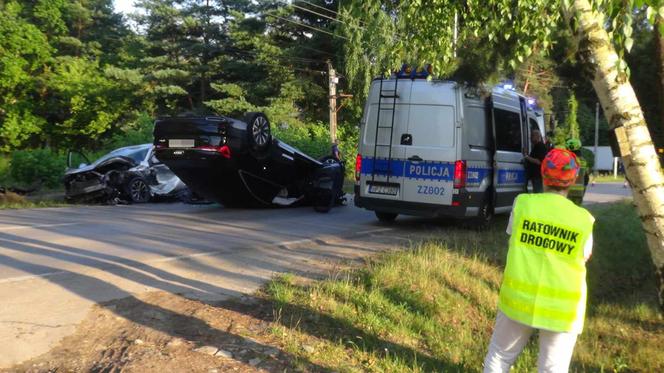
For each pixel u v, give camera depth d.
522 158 12.35
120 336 5.03
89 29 43.12
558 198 3.77
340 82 36.44
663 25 4.57
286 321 5.50
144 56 40.75
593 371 5.77
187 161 11.77
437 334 5.89
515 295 3.72
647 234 5.01
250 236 9.91
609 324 7.42
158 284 6.50
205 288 6.43
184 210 13.69
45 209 13.66
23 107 31.78
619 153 4.98
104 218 11.79
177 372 4.41
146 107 39.56
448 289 7.13
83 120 35.69
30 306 5.55
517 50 7.48
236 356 4.74
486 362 3.94
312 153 27.64
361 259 8.09
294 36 39.22
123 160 15.98
